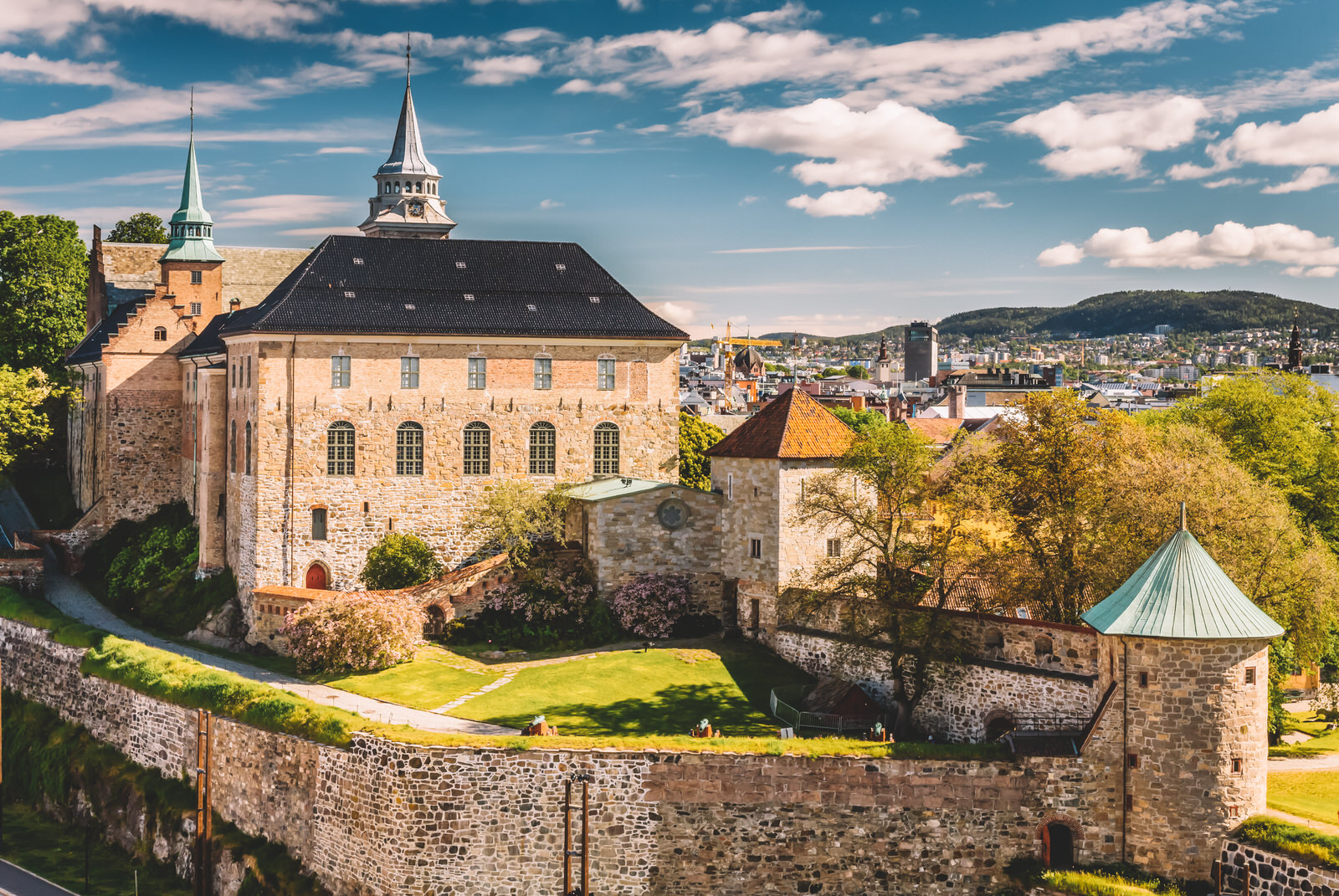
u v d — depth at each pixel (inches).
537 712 2199.8
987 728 2098.9
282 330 2874.0
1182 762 1790.1
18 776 2640.3
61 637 2755.9
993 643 2116.1
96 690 2573.8
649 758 1897.1
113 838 2358.5
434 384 3006.9
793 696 2300.7
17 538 3597.4
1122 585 1914.4
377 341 2960.1
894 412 6934.1
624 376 3144.7
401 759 1892.2
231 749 2194.9
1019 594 2203.5
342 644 2480.3
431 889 1875.0
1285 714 2501.2
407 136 5482.3
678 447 3186.5
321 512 2930.6
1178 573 1830.7
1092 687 1930.4
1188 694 1786.4
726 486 2736.2
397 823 1889.8
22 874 2244.1
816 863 1898.4
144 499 3686.0
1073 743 1909.4
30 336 4441.4
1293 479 2829.7
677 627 2748.5
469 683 2388.0
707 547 2834.6
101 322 4279.0
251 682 2300.7
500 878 1884.8
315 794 2026.3
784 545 2583.7
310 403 2913.4
